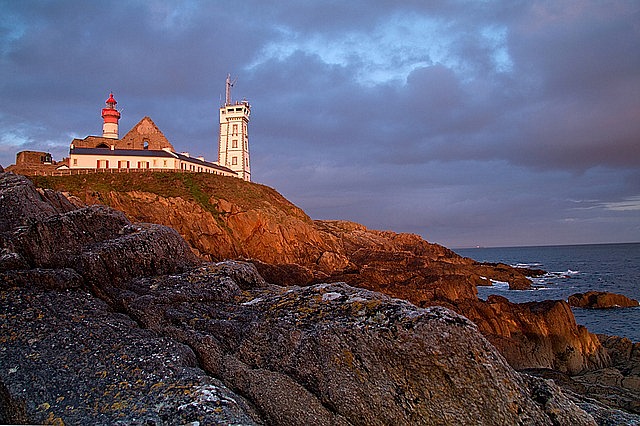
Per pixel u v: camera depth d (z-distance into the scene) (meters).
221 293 10.02
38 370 7.57
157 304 9.37
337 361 7.65
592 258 199.75
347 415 7.40
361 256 76.00
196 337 8.72
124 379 7.54
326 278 55.78
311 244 70.69
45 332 8.30
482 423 7.07
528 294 69.88
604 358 32.22
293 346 8.10
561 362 32.00
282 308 9.01
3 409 7.22
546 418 7.33
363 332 7.71
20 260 9.66
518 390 7.41
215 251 64.00
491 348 7.59
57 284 9.43
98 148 85.94
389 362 7.46
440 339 7.39
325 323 8.12
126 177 76.25
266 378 7.89
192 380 7.53
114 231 11.46
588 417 7.61
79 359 7.87
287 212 83.69
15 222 10.82
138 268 10.63
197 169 95.94
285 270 57.66
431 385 7.25
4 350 7.86
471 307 36.31
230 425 6.56
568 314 33.62
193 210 68.62
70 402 7.12
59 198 14.57
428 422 7.10
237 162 117.88
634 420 8.60
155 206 67.56
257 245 68.06
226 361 8.38
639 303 58.59
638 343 33.28
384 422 7.23
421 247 97.94
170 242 11.57
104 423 6.71
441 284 51.34
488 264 98.19
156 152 87.62
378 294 9.03
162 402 7.07
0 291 8.95
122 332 8.64
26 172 77.56
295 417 7.48
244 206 72.50
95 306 9.23
